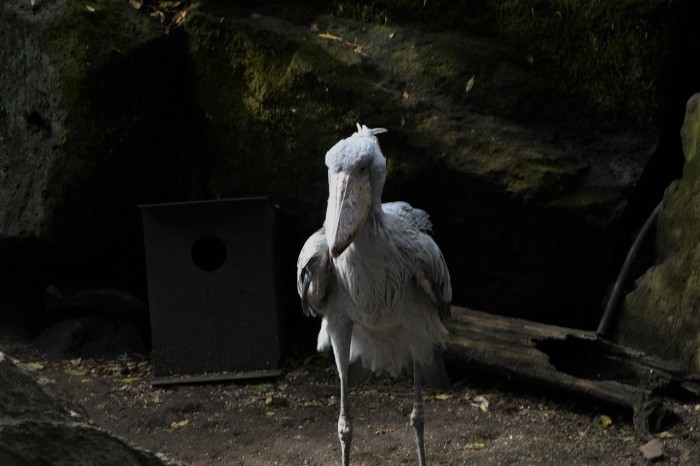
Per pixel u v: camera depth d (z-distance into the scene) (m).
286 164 9.64
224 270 9.09
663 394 8.56
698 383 8.48
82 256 9.98
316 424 8.16
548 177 9.33
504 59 9.74
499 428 8.02
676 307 8.85
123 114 9.63
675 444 7.64
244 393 8.84
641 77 9.52
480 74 9.70
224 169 9.83
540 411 8.44
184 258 9.07
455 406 8.54
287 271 9.92
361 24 10.02
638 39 9.48
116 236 10.02
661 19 9.44
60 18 9.44
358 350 7.26
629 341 9.19
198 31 9.72
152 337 9.12
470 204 9.48
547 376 8.39
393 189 9.41
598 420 8.25
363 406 8.55
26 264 9.88
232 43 9.69
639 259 9.53
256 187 9.74
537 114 9.68
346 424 6.79
